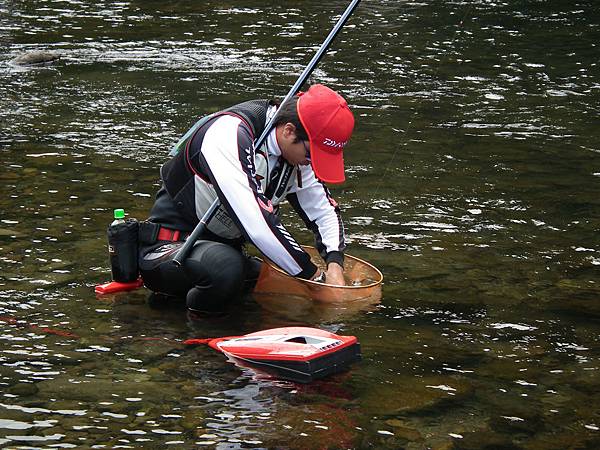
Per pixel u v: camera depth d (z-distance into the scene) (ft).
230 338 17.44
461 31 53.52
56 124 34.55
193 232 19.15
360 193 27.66
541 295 20.43
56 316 18.80
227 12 59.31
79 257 22.03
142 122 35.04
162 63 45.27
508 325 18.83
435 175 29.58
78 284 20.51
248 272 21.01
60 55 46.83
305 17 57.67
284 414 14.87
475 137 34.06
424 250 23.09
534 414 15.11
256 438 14.06
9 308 19.08
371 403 15.34
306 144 19.08
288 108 19.20
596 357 17.44
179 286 19.45
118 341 17.70
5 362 16.61
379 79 42.55
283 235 19.02
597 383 16.35
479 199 27.30
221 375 16.28
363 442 14.01
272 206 19.24
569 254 23.00
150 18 57.31
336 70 44.14
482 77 43.32
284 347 16.61
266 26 54.85
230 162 18.74
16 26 54.24
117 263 20.13
